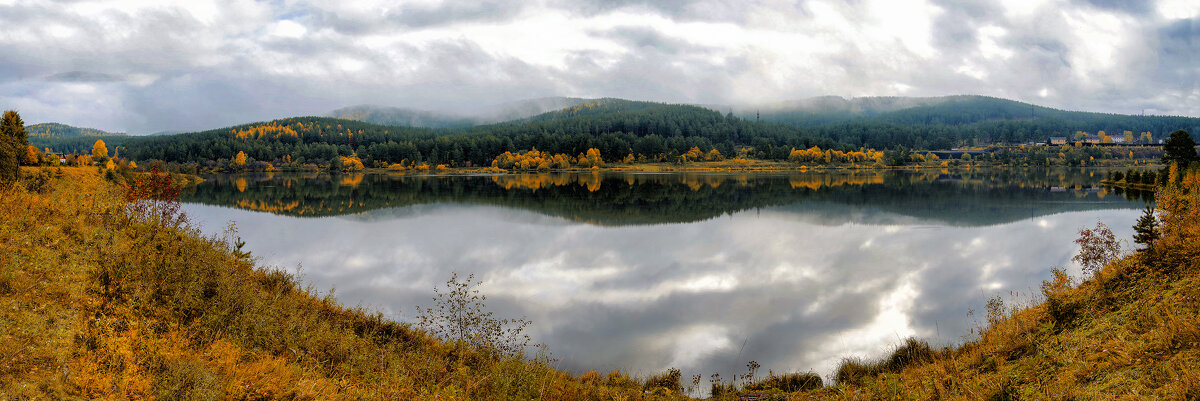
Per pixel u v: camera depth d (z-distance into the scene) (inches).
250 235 1867.6
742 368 709.3
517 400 400.2
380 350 453.7
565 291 1143.6
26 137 2407.7
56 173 1109.1
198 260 457.1
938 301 1017.5
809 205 3061.0
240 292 436.8
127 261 412.2
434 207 3058.6
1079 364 353.4
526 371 451.8
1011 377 375.9
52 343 286.4
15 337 281.4
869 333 846.5
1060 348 398.9
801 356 751.1
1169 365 301.6
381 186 4862.2
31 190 708.7
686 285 1206.9
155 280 403.2
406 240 1822.1
